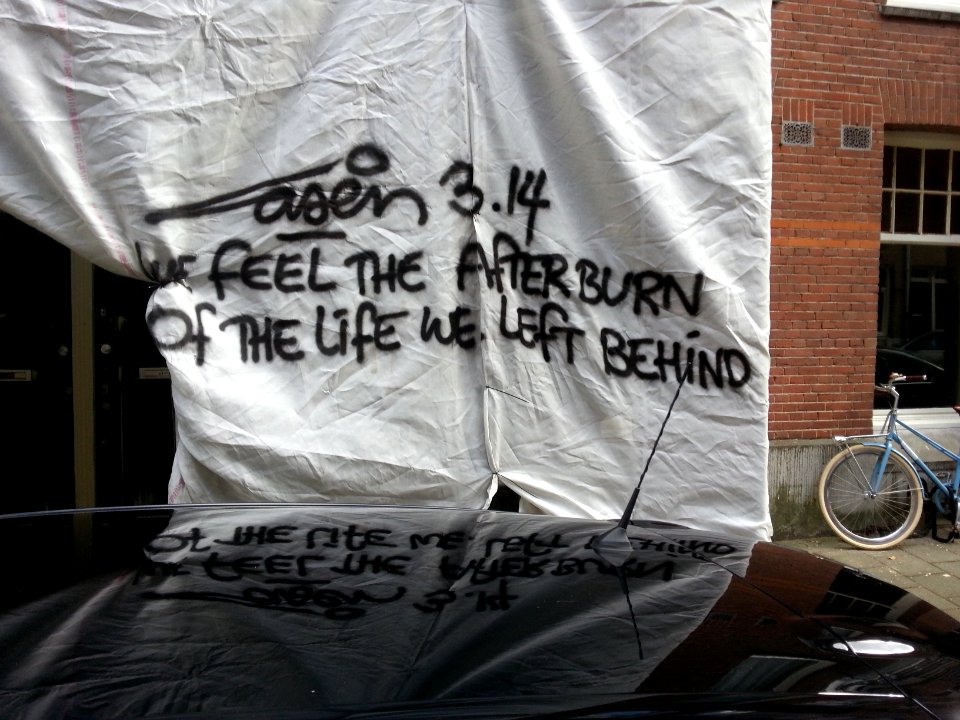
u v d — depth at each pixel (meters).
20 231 4.71
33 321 4.75
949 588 4.64
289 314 3.40
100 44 3.20
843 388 5.43
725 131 3.61
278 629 1.41
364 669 1.30
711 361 3.62
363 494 3.42
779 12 5.24
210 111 3.31
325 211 3.42
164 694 1.21
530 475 3.57
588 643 1.41
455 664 1.32
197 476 3.32
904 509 5.36
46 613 1.45
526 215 3.55
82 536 1.89
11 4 3.13
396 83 3.45
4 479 4.73
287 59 3.38
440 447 3.49
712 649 1.43
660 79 3.59
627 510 2.13
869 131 5.41
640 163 3.54
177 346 3.27
